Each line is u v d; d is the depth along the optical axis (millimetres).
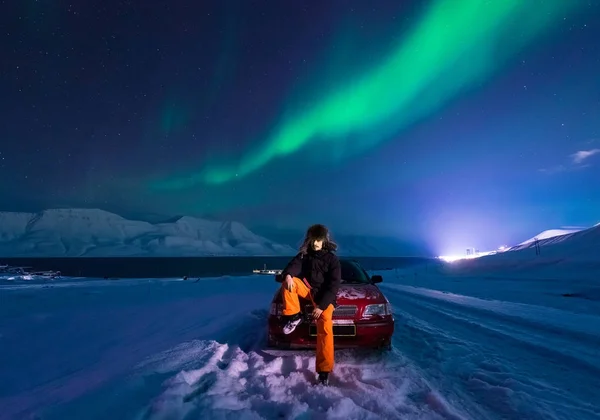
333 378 3408
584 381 3584
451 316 7484
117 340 5109
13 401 2865
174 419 2385
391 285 18766
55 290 16188
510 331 5809
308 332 3854
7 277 32875
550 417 2705
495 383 3479
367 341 3945
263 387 3104
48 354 4418
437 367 3932
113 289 16625
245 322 6141
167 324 6316
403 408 2766
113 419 2350
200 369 3428
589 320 6703
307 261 3486
